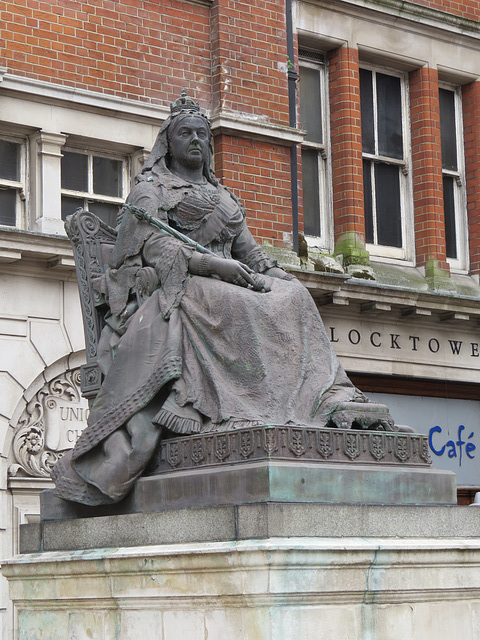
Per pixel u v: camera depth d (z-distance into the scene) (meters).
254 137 20.97
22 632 8.78
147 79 20.12
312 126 22.84
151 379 8.42
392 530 8.00
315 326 8.76
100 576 8.16
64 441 18.78
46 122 18.97
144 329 8.63
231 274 8.60
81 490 8.62
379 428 8.52
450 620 8.02
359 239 22.47
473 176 24.47
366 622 7.64
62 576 8.41
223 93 20.73
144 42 20.16
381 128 23.66
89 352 9.38
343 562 7.51
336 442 8.09
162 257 8.77
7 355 18.36
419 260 23.56
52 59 19.17
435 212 23.50
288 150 21.39
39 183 18.94
